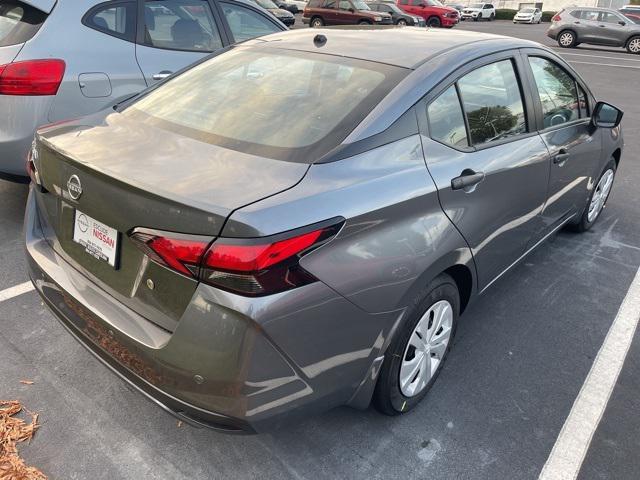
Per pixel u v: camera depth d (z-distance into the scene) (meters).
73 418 2.44
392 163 2.18
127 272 1.99
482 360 2.96
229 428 1.87
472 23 38.81
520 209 2.98
